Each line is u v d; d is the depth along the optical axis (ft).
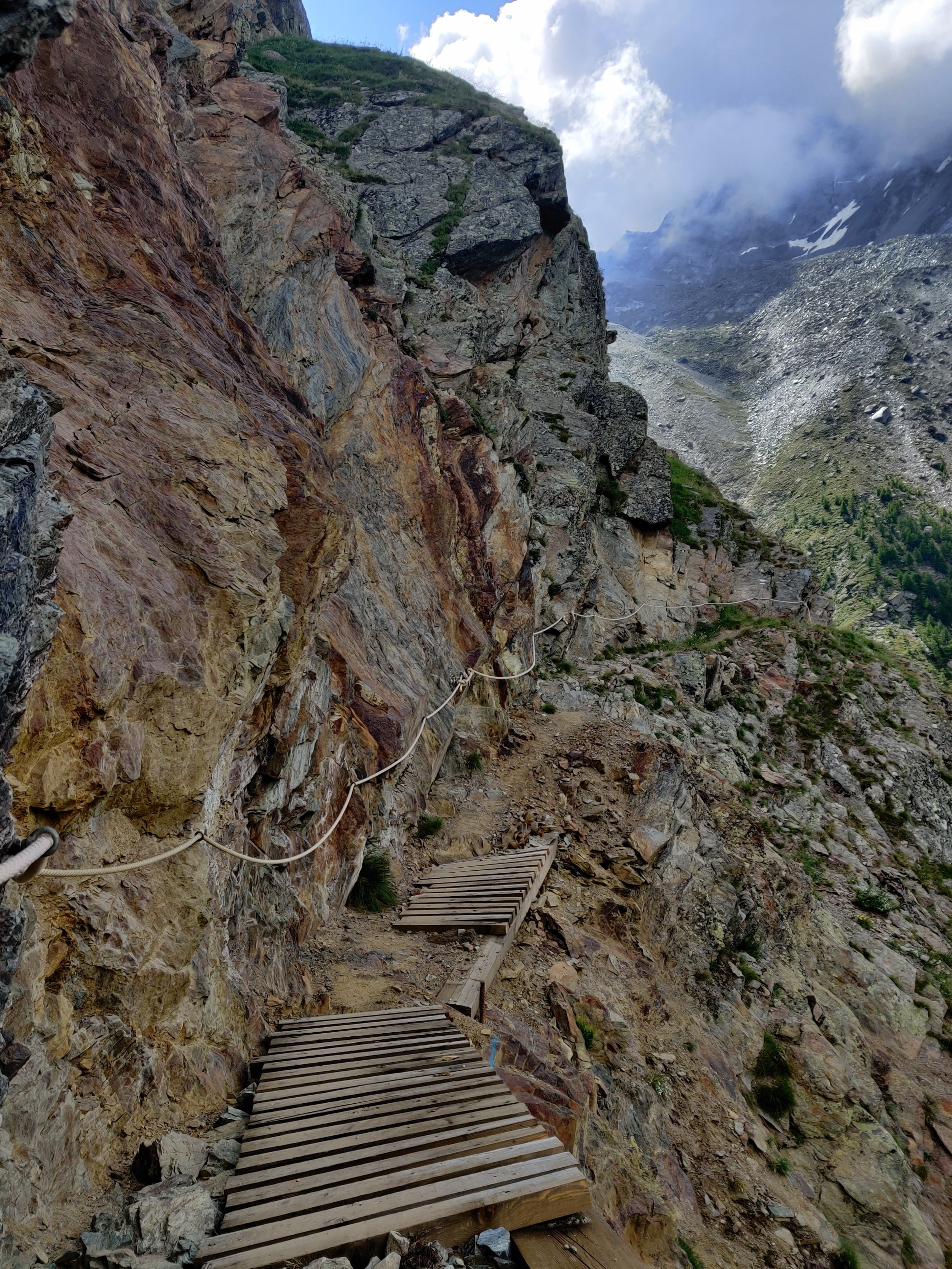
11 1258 10.93
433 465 63.87
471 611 62.54
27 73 27.58
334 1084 19.80
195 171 42.52
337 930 34.42
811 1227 35.14
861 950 64.69
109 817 17.97
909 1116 50.29
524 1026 31.63
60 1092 13.60
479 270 108.37
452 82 136.26
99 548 19.31
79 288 25.61
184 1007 18.57
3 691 8.74
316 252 55.21
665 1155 33.78
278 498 27.02
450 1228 14.34
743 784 83.15
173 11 63.00
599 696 81.05
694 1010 45.70
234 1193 14.53
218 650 21.36
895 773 94.68
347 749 38.17
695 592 120.88
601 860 50.72
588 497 105.29
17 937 9.12
